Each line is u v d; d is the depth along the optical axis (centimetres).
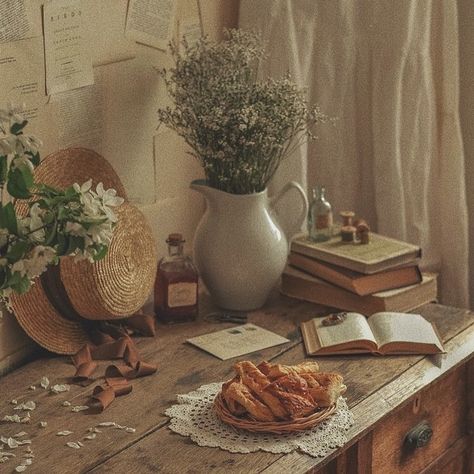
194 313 219
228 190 216
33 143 156
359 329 208
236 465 171
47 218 158
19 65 197
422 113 254
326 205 230
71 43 205
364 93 255
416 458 207
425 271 264
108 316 205
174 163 234
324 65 248
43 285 203
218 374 198
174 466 171
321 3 244
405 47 248
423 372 201
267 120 206
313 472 172
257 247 217
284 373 185
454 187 260
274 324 218
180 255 218
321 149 254
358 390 193
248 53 214
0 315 172
